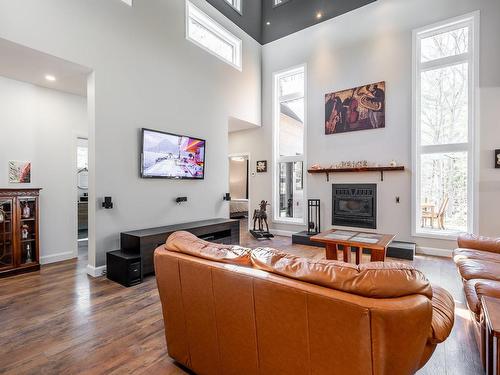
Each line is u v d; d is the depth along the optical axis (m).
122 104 3.71
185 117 4.61
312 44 5.76
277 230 6.28
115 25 3.62
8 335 2.08
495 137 4.03
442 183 4.57
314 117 5.71
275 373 1.26
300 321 1.14
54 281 3.25
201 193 4.94
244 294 1.31
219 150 5.31
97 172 3.45
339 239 3.27
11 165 3.64
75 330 2.16
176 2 4.49
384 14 4.94
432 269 3.76
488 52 4.08
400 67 4.78
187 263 1.56
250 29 6.16
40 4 2.93
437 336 1.18
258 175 6.58
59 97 4.11
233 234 4.81
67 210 4.22
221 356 1.47
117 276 3.23
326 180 5.52
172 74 4.39
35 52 2.94
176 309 1.67
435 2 4.48
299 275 1.19
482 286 1.84
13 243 3.44
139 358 1.82
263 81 6.48
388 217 4.86
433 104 4.63
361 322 0.99
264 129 6.46
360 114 5.14
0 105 3.55
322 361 1.11
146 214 4.03
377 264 1.15
